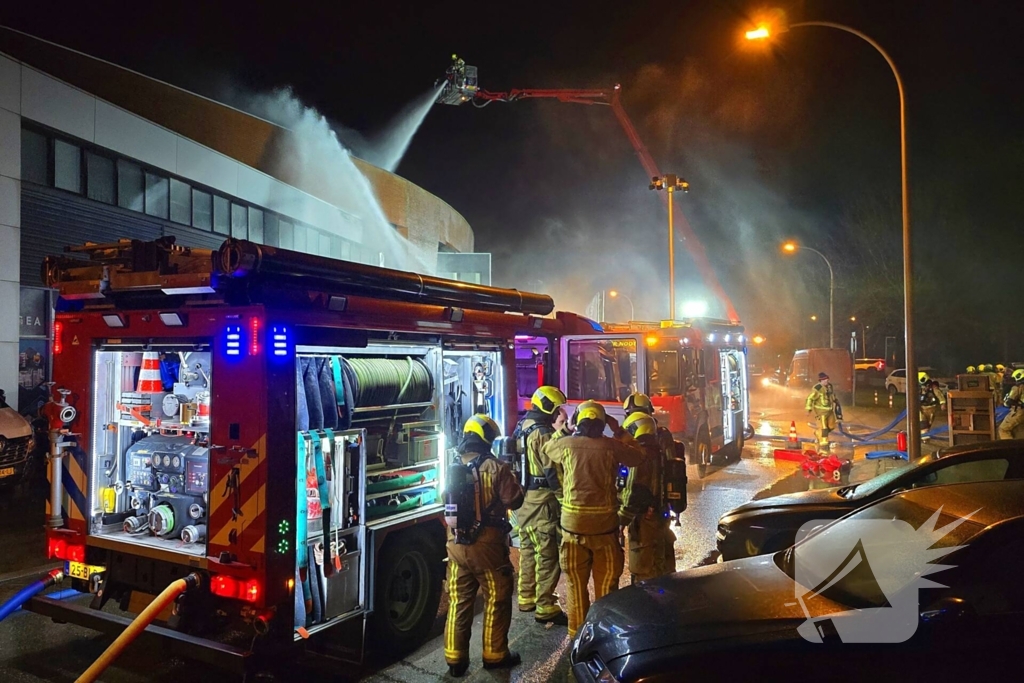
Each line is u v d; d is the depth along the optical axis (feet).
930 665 9.66
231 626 14.20
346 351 15.58
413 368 17.79
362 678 15.34
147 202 56.70
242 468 13.55
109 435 16.26
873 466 43.55
